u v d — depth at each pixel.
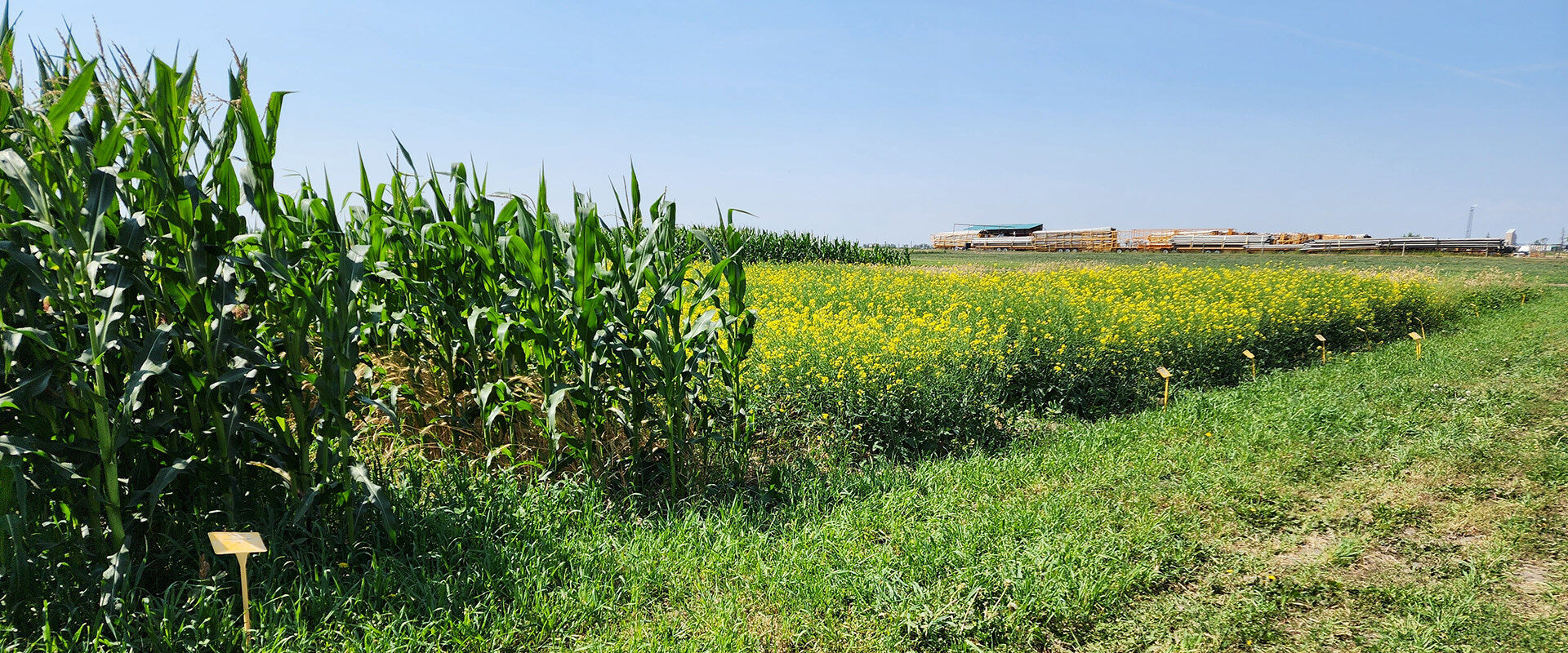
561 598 3.16
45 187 2.55
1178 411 6.36
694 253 4.38
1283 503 4.34
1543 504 4.18
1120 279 14.17
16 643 2.54
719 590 3.36
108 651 2.60
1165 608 3.26
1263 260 33.59
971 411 5.85
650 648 2.86
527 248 4.08
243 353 2.98
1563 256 38.59
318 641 2.79
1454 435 5.37
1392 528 4.01
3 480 2.61
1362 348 10.35
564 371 4.64
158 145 2.70
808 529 3.95
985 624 3.08
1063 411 6.91
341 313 3.12
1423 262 30.42
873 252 29.23
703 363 4.73
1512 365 7.95
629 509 4.21
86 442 2.67
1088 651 2.99
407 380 4.75
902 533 3.87
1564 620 3.11
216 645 2.68
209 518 3.17
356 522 3.41
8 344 2.46
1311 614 3.24
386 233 4.49
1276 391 7.08
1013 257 39.84
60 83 2.82
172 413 2.95
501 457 4.59
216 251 2.92
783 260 27.69
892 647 2.95
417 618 2.94
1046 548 3.62
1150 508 4.27
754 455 5.31
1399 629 3.08
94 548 3.00
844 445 5.39
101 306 2.71
